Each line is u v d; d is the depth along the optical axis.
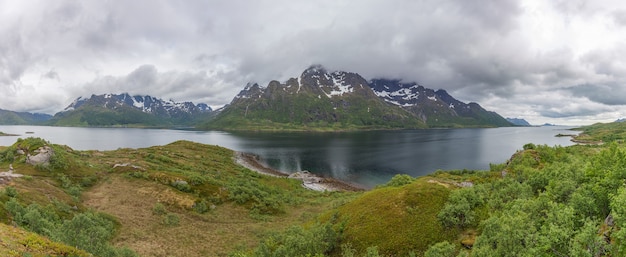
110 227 51.91
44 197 57.25
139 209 66.00
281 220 72.12
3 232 26.91
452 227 44.16
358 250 43.34
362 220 49.28
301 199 92.75
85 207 61.59
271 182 115.44
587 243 25.83
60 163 79.31
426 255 35.84
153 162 109.69
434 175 107.62
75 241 36.22
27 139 85.56
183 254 48.38
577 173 52.56
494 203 47.34
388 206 50.75
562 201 43.56
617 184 37.19
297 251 41.78
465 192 50.69
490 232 32.66
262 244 46.09
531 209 37.97
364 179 134.38
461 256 32.28
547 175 61.09
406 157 188.88
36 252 25.70
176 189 79.44
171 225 60.59
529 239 28.41
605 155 49.03
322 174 143.75
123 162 98.50
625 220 26.02
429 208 48.53
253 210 76.06
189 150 159.62
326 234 45.75
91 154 112.25
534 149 101.75
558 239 27.03
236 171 124.31
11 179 63.25
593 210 36.50
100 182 80.12
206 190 82.06
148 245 49.62
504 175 84.12
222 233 59.88
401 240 43.25
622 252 24.56
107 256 36.91
